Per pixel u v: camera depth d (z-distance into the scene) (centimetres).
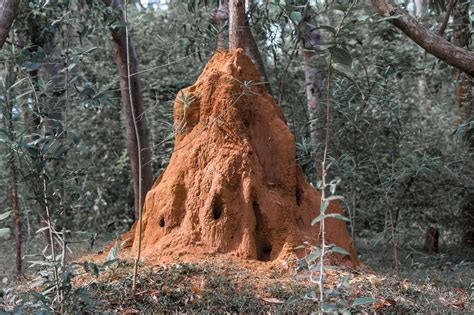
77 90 552
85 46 1229
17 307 478
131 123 1114
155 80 1341
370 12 611
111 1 973
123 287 559
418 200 1065
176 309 530
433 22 1216
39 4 712
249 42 910
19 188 893
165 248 660
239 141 679
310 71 1009
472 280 714
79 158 1319
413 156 839
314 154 922
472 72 720
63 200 505
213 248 649
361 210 1008
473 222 1105
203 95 701
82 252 980
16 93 661
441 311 536
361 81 1016
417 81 1390
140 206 556
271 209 662
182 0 1069
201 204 670
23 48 581
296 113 1061
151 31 1410
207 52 1047
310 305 524
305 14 739
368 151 938
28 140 576
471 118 945
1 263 954
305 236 641
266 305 536
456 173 1022
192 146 696
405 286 600
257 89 721
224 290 559
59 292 488
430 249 1062
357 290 568
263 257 658
